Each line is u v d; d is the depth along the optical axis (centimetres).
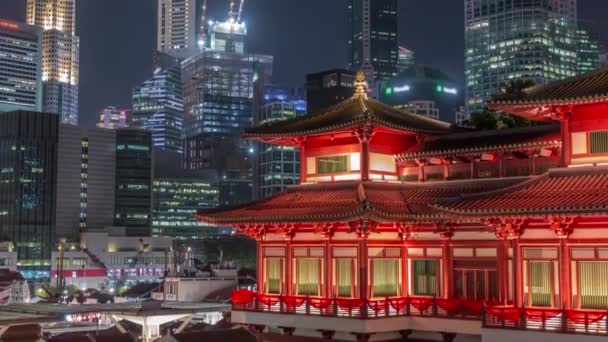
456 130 7444
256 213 6750
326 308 6328
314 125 6981
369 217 5900
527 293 5609
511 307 5491
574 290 5391
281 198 7050
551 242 5506
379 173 6856
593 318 5156
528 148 6153
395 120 6906
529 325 5319
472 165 6612
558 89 5722
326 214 6156
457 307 6091
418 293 6481
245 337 7306
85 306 8950
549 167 6200
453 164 6744
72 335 10950
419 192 6700
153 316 8775
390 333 6375
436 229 6347
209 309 9312
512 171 6412
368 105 7219
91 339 10525
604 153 5556
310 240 6694
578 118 5694
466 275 6225
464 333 6041
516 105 5681
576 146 5691
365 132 6619
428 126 7206
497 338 5422
